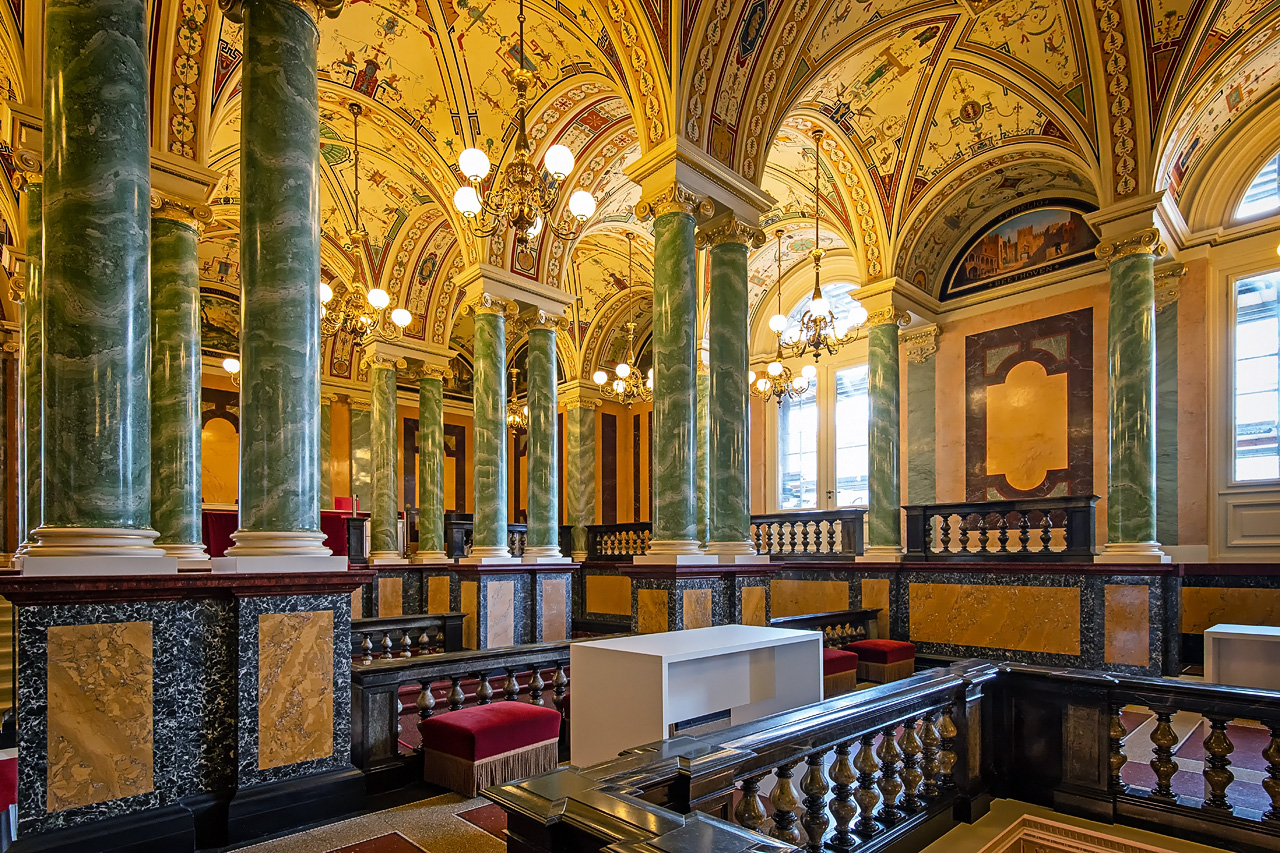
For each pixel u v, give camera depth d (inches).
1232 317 379.2
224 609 157.2
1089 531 335.6
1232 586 356.5
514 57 338.3
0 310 502.6
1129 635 313.3
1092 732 161.3
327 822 159.6
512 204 260.7
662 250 283.1
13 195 379.2
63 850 131.4
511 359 810.8
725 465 299.1
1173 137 324.2
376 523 472.1
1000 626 353.1
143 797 143.0
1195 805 150.0
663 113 279.1
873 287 434.3
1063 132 353.4
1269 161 371.9
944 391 486.9
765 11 289.0
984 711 171.2
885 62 353.7
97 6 151.8
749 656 182.1
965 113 375.6
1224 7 286.8
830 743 124.6
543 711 187.8
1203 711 150.2
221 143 374.0
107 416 146.9
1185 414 385.7
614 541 567.8
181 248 257.0
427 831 154.3
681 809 95.7
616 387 535.2
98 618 139.6
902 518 501.0
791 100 319.3
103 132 150.3
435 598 432.5
